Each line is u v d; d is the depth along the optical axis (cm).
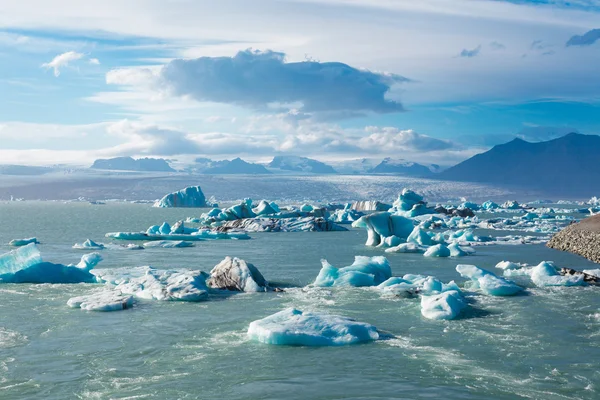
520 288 1747
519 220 6538
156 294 1642
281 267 2403
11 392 912
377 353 1104
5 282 1908
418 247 3088
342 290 1773
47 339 1210
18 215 9569
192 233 4303
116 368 1024
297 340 1159
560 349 1136
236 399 879
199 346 1155
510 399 878
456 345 1160
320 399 877
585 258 2767
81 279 1958
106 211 11781
